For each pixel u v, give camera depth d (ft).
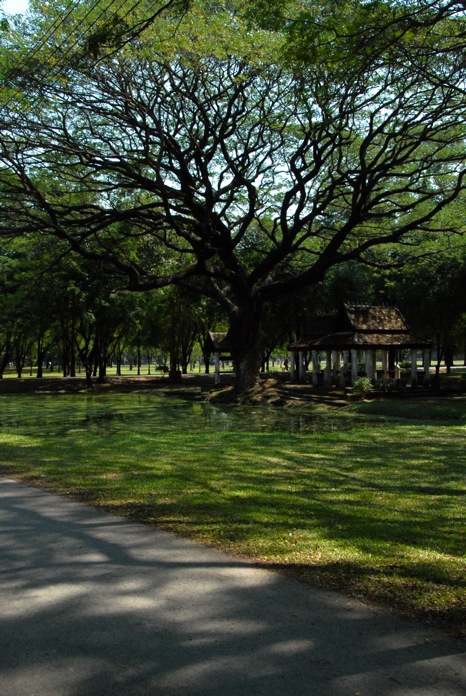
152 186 87.20
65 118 78.59
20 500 28.25
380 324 119.44
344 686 12.02
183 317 166.50
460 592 16.46
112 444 49.57
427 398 100.17
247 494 29.27
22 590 17.16
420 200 89.51
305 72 66.13
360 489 30.91
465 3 30.53
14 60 65.21
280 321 164.96
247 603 15.93
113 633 14.43
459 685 12.00
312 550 20.15
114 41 35.24
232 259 105.91
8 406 108.37
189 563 19.10
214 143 89.97
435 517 25.05
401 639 13.85
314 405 97.45
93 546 21.02
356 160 103.35
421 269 132.05
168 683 12.26
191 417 86.07
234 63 78.23
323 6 50.14
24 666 13.01
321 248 125.29
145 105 78.48
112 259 92.32
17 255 138.51
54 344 190.90
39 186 90.74
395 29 34.27
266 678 12.35
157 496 28.68
